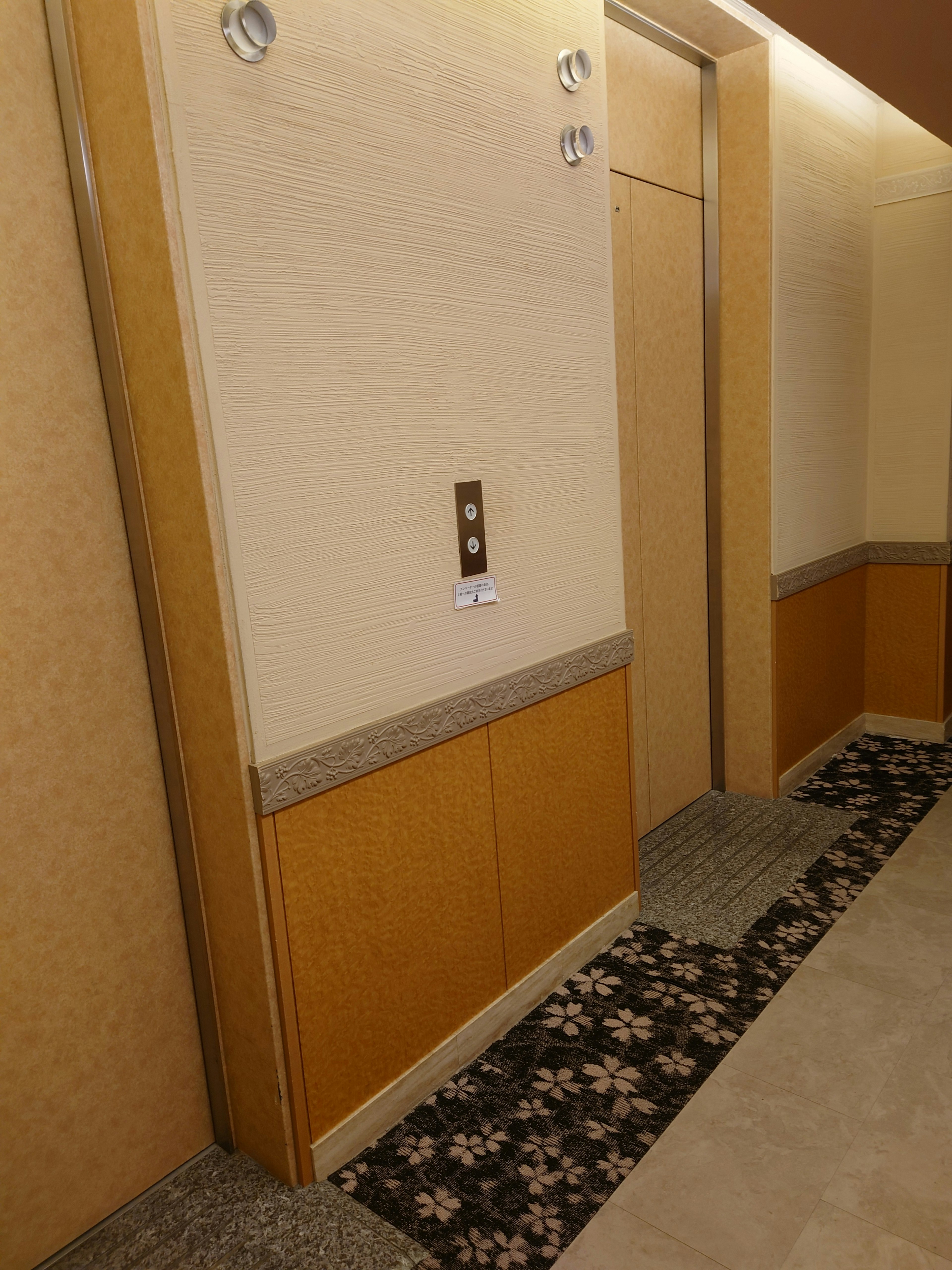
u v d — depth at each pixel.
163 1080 1.97
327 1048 1.93
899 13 2.10
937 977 2.52
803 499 3.82
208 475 1.61
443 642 2.11
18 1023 1.71
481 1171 1.94
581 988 2.58
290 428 1.73
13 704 1.66
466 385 2.10
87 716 1.77
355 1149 2.01
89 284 1.68
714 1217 1.79
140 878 1.88
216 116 1.55
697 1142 1.99
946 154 3.93
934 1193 1.81
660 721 3.56
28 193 1.60
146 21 1.45
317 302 1.75
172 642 1.79
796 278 3.57
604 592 2.64
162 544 1.74
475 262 2.09
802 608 3.91
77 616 1.73
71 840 1.76
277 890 1.79
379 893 2.01
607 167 2.50
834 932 2.79
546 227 2.29
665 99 3.24
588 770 2.65
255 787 1.72
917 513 4.32
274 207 1.66
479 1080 2.23
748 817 3.67
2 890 1.67
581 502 2.51
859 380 4.20
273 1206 1.88
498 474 2.21
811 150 3.58
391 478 1.94
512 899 2.40
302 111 1.68
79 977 1.80
